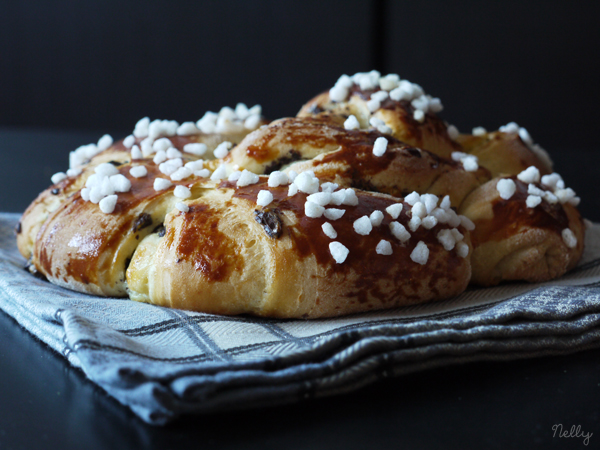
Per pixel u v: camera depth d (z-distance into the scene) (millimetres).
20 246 381
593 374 266
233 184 328
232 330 289
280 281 303
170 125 386
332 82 1026
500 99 978
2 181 676
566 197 367
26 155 818
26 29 1025
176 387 230
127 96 1046
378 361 253
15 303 312
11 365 273
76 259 328
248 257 307
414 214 319
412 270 315
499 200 356
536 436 231
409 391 255
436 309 321
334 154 338
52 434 232
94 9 1018
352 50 1013
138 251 325
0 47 1031
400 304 321
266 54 1028
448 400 249
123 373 230
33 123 1057
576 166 761
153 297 318
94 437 231
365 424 237
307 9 1008
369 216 313
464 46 979
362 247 308
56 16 1020
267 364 249
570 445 228
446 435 232
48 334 286
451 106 999
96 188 336
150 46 1028
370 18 1000
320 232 306
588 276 369
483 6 960
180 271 308
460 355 266
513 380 262
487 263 352
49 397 252
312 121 367
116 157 387
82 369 267
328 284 305
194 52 1031
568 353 283
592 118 949
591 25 922
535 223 351
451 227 330
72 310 278
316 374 245
